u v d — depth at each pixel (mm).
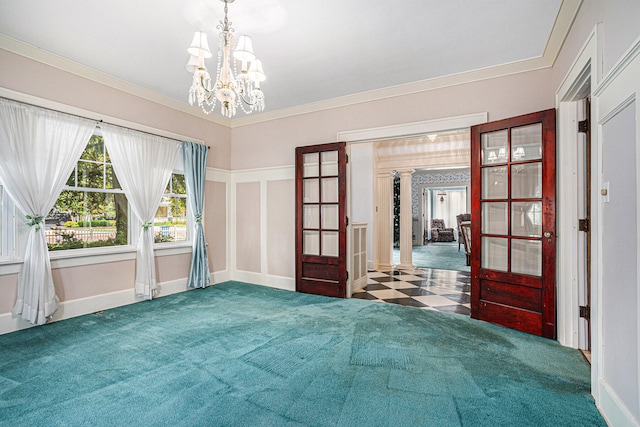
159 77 3553
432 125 3564
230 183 5164
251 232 4977
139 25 2566
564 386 1987
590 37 1897
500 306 3059
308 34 2699
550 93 3000
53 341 2664
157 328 2975
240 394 1887
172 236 4395
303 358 2361
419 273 6070
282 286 4660
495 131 3121
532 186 2918
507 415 1696
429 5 2328
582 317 2562
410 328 2988
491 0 2268
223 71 2295
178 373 2137
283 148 4637
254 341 2674
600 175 1783
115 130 3562
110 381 2033
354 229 4566
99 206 3605
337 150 4070
